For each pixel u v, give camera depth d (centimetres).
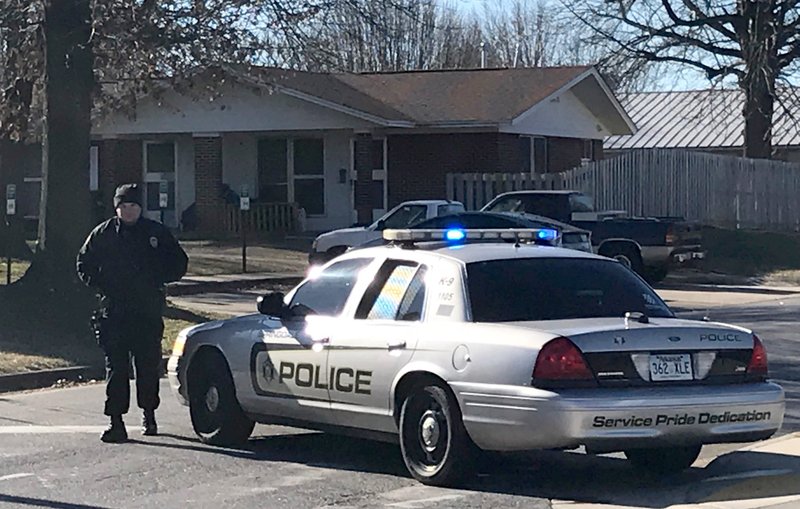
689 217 3569
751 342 862
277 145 3681
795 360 1546
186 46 1956
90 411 1245
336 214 3638
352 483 893
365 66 4394
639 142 5456
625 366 812
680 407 809
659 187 3497
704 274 3048
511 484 884
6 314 1738
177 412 1232
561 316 871
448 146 3438
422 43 5238
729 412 828
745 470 938
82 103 1819
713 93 4166
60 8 1794
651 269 2659
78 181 1816
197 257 2914
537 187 3231
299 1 1948
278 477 918
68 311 1758
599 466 958
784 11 3741
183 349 1067
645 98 5862
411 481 895
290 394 970
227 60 1986
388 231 952
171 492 870
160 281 1064
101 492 872
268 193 3694
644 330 824
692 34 3884
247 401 1011
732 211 3734
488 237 983
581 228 2655
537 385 798
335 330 935
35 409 1259
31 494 866
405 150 3478
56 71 1805
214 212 3544
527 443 805
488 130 3362
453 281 880
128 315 1052
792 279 2983
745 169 3781
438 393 853
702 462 977
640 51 3934
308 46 2020
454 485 864
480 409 823
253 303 2217
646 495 851
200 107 3491
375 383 898
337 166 3631
